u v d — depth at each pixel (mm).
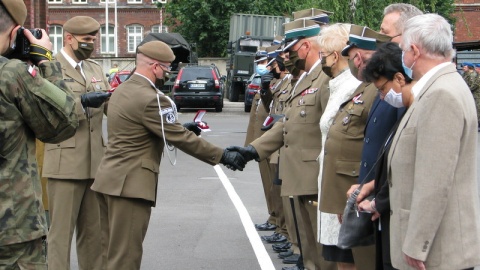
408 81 4441
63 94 4105
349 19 20891
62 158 6988
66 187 6996
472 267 4008
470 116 4016
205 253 8398
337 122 5652
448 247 3988
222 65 46625
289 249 8461
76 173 6977
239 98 38469
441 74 4094
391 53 4469
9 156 3928
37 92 3979
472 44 17547
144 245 8750
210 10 47469
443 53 4152
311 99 6359
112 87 7621
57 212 7008
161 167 15836
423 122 3998
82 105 6918
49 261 6961
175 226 9773
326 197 5641
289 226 8055
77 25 7133
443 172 3916
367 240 4840
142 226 6164
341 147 5570
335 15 20812
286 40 6516
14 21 4070
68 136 4207
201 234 9320
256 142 6707
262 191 12625
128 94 6102
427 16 4219
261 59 10055
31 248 3996
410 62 4234
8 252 3924
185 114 31203
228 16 47312
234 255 8312
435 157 3930
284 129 6633
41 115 4020
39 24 29141
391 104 4602
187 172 15016
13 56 4195
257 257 8234
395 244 4207
